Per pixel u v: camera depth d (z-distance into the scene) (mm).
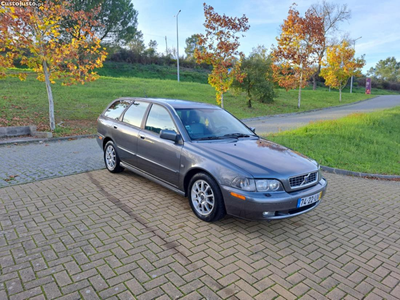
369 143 10016
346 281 2900
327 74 33688
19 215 3994
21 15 9094
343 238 3807
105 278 2748
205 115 5008
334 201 5188
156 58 53750
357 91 64938
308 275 2961
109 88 22375
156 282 2725
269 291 2680
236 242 3535
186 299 2518
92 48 11273
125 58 49938
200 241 3510
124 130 5457
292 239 3703
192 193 4117
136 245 3352
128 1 39719
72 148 8586
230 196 3568
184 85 29578
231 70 16516
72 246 3268
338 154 8492
